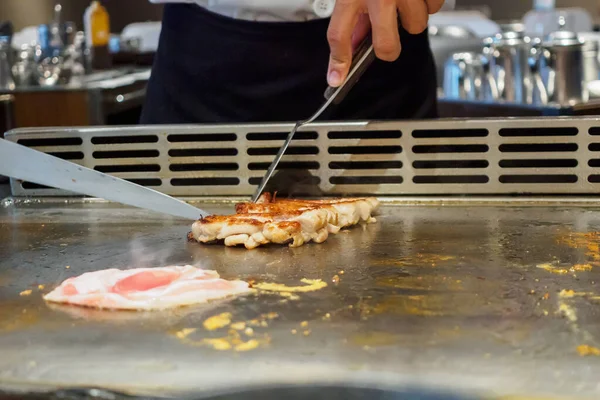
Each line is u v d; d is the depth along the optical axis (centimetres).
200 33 135
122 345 82
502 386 75
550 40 184
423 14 113
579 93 182
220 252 102
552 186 118
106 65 297
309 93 134
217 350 81
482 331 83
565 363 78
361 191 120
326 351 80
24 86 240
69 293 90
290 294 90
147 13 369
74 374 78
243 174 122
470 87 209
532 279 93
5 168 112
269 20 132
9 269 98
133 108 269
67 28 275
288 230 102
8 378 78
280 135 120
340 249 102
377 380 77
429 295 90
